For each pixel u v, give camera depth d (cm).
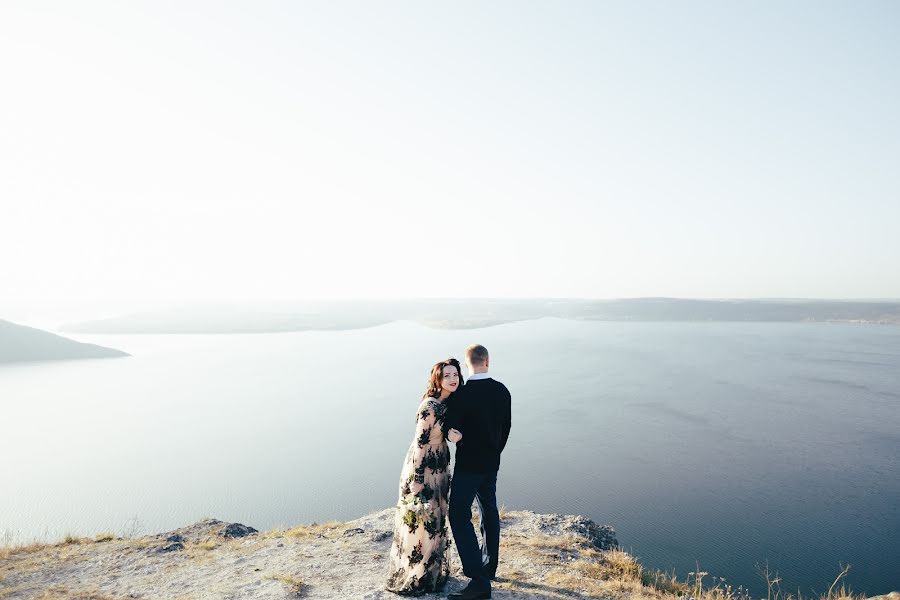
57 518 9294
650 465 10725
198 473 11706
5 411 18238
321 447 13662
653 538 7369
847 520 7869
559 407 15900
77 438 14900
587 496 9138
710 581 5906
